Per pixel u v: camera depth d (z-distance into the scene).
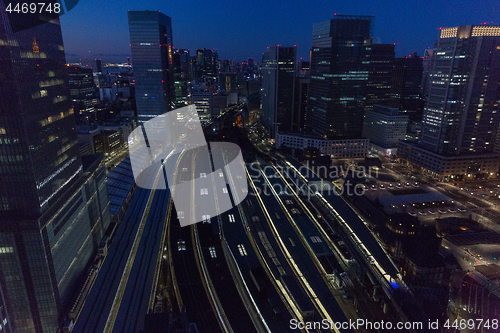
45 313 105.81
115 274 133.12
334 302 121.06
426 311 114.56
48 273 102.38
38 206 97.19
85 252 133.50
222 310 117.69
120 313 112.44
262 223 176.50
